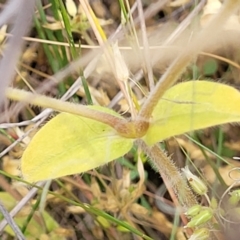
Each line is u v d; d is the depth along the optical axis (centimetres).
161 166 13
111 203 16
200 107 12
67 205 18
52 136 12
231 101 11
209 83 11
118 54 12
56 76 16
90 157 12
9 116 16
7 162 17
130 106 12
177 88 12
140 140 12
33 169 12
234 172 17
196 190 12
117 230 17
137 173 18
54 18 19
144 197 18
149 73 15
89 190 17
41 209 15
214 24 8
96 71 18
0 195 17
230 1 8
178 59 10
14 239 17
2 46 15
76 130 12
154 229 17
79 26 17
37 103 11
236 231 12
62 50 18
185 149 17
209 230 12
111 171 17
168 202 18
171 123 12
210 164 16
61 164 12
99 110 12
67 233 16
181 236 16
